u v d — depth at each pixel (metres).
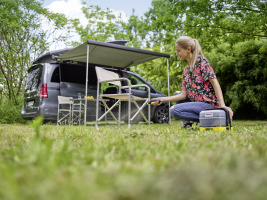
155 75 13.83
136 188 0.51
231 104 9.77
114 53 6.39
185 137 1.80
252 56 9.99
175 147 1.29
